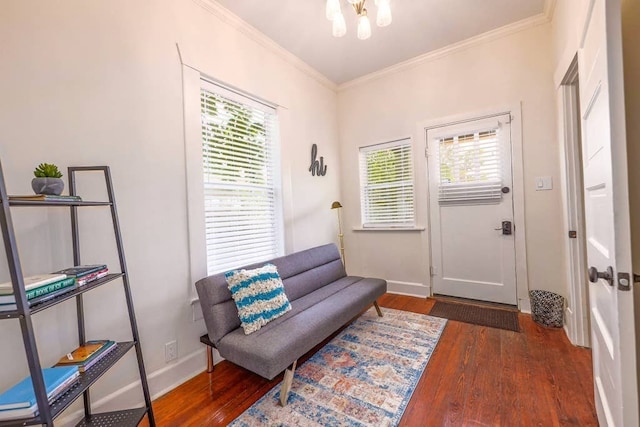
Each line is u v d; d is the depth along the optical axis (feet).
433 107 10.55
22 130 4.33
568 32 6.43
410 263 11.38
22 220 4.28
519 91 8.98
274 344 5.35
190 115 6.72
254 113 8.85
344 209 12.93
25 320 2.83
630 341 3.03
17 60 4.31
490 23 8.74
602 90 3.35
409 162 11.35
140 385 5.55
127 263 5.53
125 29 5.61
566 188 7.25
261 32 8.64
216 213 7.55
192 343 6.58
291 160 10.04
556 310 7.84
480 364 6.37
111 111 5.37
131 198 5.63
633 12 3.65
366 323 8.83
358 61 10.72
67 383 3.57
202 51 7.07
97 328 5.07
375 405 5.24
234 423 4.95
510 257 9.39
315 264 9.13
